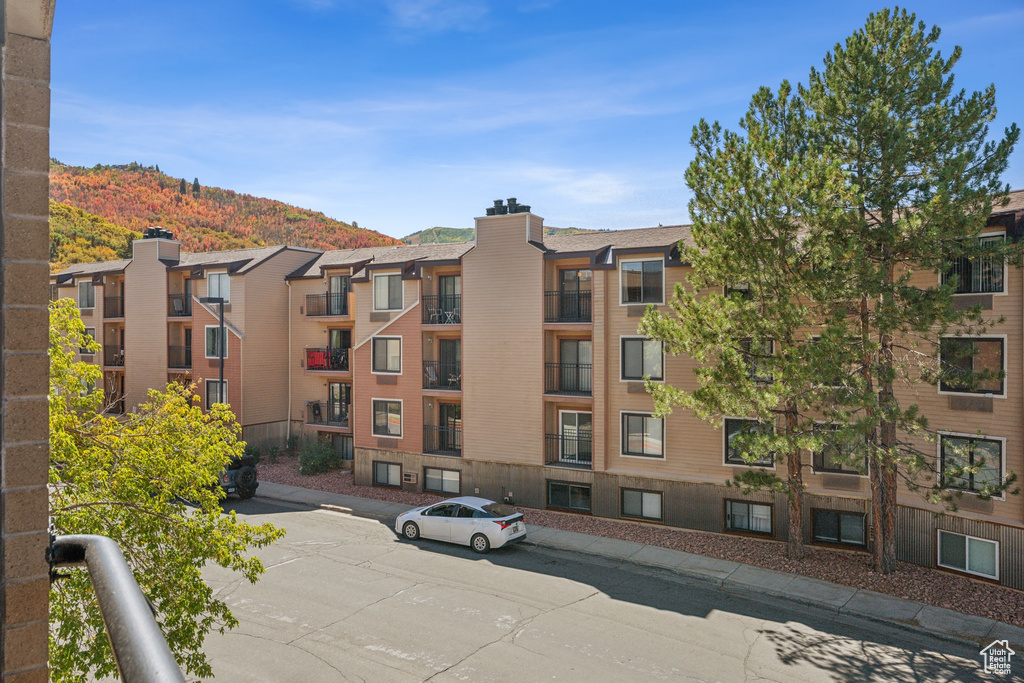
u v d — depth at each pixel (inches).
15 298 86.7
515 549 846.5
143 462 413.1
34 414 87.8
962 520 725.3
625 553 815.7
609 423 967.0
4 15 85.5
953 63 661.9
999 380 700.7
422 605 652.7
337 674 513.7
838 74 682.2
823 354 631.8
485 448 1055.0
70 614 343.0
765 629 607.2
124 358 1581.0
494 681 504.4
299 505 1060.5
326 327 1400.1
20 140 87.9
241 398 1358.3
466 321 1067.3
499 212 1082.1
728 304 714.8
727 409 718.5
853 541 824.3
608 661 538.0
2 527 84.9
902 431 773.9
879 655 557.3
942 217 587.2
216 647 557.3
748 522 879.1
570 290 1031.6
